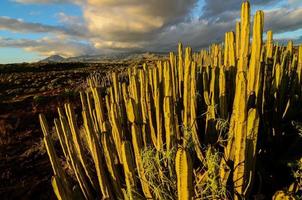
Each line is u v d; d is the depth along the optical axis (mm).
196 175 3154
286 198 2609
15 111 15820
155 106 4082
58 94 18609
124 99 4953
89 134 3863
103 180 3920
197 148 3611
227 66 4766
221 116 3988
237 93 2811
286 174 3775
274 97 4973
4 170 8703
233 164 3064
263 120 4398
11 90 23297
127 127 4883
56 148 9383
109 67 43938
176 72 5352
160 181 3109
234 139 3045
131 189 3197
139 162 3252
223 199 2738
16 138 11680
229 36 4664
